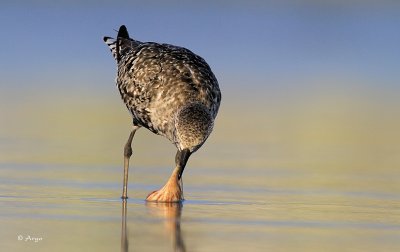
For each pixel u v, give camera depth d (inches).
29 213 485.4
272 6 1481.3
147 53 599.2
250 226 467.5
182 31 1348.4
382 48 1315.2
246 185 591.2
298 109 968.3
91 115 902.4
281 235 448.1
